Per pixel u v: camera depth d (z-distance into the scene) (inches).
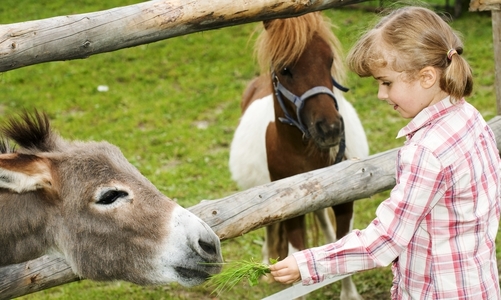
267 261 205.3
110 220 106.7
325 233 200.1
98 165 108.9
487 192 92.0
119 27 100.0
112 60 423.2
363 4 456.1
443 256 91.1
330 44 168.6
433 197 88.4
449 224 90.3
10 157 105.0
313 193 131.6
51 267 116.6
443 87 89.3
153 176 273.7
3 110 351.9
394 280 101.4
